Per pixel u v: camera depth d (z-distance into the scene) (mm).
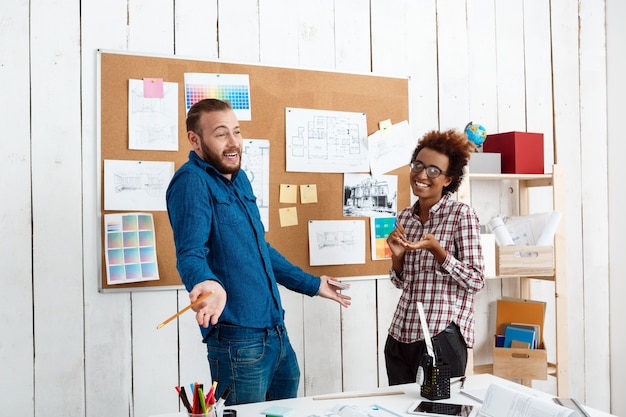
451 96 2953
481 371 2822
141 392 2371
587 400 3248
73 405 2273
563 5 3227
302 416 1444
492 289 3000
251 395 1666
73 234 2279
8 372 2193
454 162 2180
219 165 1736
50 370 2244
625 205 3227
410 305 2158
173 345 2416
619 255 3266
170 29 2438
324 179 2670
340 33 2736
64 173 2271
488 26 3045
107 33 2342
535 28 3156
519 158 2818
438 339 2062
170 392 2414
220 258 1685
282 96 2600
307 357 2641
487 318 2986
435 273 2121
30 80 2236
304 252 2627
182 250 1568
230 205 1723
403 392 1655
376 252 2760
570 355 3205
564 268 2852
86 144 2305
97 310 2307
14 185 2211
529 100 3135
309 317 2646
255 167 2545
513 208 3068
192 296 1418
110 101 2326
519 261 2662
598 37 3311
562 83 3213
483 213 3000
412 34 2877
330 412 1472
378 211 2768
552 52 3195
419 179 2184
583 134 3264
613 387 3295
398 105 2828
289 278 1970
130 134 2350
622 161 3238
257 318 1688
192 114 1754
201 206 1633
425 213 2258
